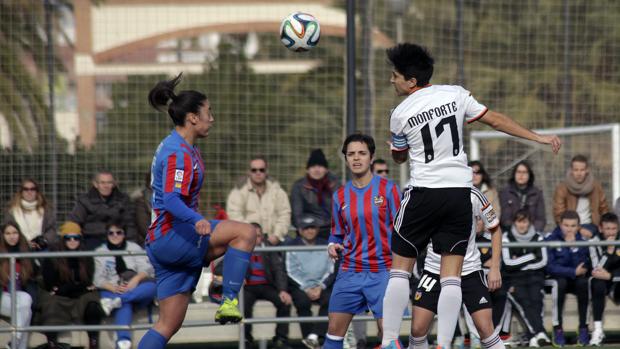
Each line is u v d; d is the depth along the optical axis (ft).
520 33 208.95
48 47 168.35
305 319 103.86
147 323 104.78
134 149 179.73
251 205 122.01
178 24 206.28
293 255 106.11
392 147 72.38
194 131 73.05
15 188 155.74
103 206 115.55
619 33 202.59
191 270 73.92
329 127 200.95
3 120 169.17
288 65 212.43
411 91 71.97
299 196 118.83
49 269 102.53
